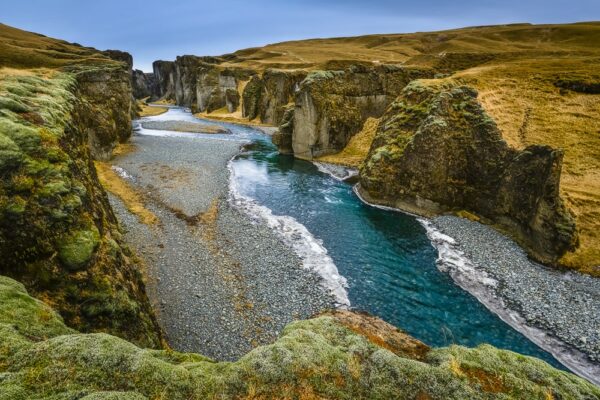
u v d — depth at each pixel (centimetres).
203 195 4441
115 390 957
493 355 1326
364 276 2877
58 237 1656
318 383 1113
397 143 4650
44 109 2534
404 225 3903
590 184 3522
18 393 862
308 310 2406
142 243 3106
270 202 4484
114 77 7194
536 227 3173
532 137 4053
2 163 1688
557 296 2580
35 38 11425
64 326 1294
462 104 4384
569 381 1226
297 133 7006
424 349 1412
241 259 2989
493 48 11938
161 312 2286
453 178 4169
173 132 9419
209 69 14988
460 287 2755
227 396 1031
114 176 4912
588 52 7256
